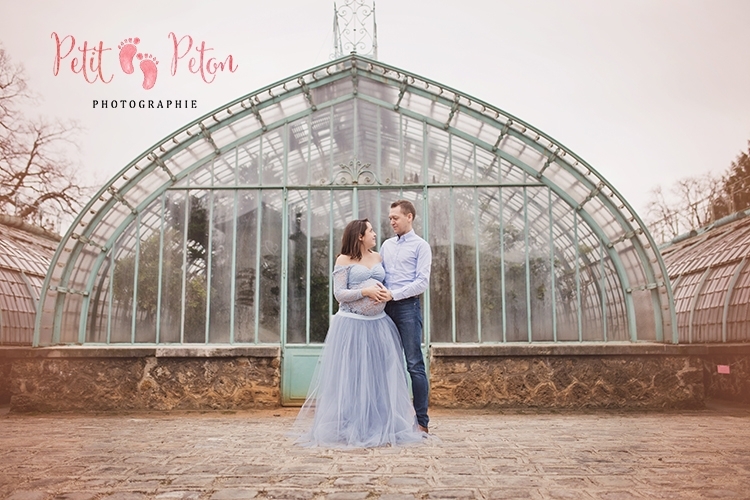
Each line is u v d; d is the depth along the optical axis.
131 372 7.83
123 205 8.43
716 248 11.16
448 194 8.65
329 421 4.92
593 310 8.33
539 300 8.37
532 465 3.93
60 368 7.80
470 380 7.84
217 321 8.38
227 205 8.63
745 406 8.38
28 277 10.73
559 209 8.52
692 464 3.97
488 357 7.89
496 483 3.41
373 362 4.98
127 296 8.41
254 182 8.69
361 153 8.77
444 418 6.96
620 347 7.71
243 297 8.43
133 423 6.59
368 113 8.85
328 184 8.70
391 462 4.05
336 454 4.37
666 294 8.00
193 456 4.33
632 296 8.32
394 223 5.36
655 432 5.60
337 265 5.23
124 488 3.34
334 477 3.58
